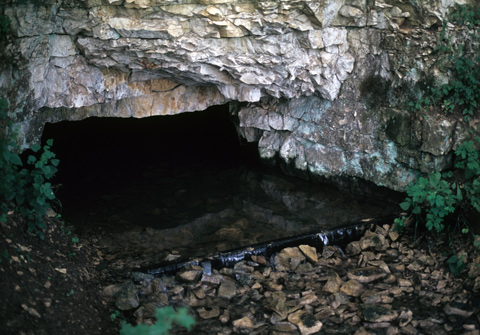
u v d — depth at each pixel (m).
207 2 6.31
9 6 6.00
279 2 6.41
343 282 6.27
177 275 6.28
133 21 6.39
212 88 7.84
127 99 7.50
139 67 6.95
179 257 6.60
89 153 9.17
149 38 6.54
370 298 5.96
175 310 5.80
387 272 6.43
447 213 6.60
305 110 7.93
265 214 7.55
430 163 7.12
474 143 6.95
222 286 6.14
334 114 7.73
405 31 7.09
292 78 7.24
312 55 7.17
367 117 7.51
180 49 6.64
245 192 8.09
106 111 7.52
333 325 5.64
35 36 6.31
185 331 5.52
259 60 6.91
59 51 6.61
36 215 5.89
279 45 6.81
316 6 6.57
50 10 6.27
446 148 6.99
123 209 7.62
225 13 6.45
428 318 5.63
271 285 6.21
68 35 6.61
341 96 7.63
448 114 7.04
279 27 6.64
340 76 7.48
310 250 6.77
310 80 7.44
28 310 4.71
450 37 6.94
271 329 5.55
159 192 8.09
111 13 6.39
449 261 6.20
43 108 6.99
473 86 6.98
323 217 7.44
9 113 6.38
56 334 4.74
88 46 6.62
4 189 5.52
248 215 7.53
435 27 7.04
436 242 6.77
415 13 7.04
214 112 10.11
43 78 6.62
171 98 7.67
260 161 8.77
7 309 4.54
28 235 5.71
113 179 8.41
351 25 7.19
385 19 7.13
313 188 8.16
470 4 7.03
